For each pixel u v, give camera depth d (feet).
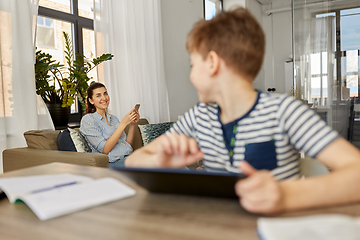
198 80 2.45
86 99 8.77
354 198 1.81
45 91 8.96
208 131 2.73
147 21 12.50
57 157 6.25
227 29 2.29
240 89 2.41
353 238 1.27
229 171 2.56
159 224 1.73
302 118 2.23
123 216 1.88
